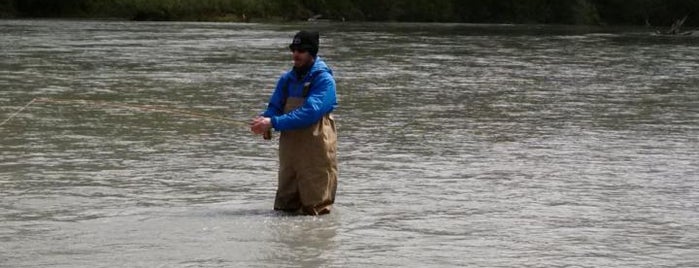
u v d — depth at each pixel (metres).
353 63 26.42
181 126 12.14
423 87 19.09
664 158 10.16
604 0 85.44
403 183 8.55
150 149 10.28
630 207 7.58
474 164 9.64
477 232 6.65
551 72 24.14
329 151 7.26
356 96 16.95
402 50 34.06
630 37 52.31
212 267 5.62
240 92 17.12
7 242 6.19
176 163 9.43
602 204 7.69
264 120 7.05
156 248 6.06
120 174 8.78
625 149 10.81
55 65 23.11
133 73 21.19
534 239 6.46
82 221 6.84
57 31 44.75
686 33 59.38
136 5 69.81
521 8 82.88
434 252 6.06
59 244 6.15
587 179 8.84
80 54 27.50
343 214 7.21
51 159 9.53
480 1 82.44
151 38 39.22
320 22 72.81
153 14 69.06
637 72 24.59
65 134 11.26
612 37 51.88
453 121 13.30
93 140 10.84
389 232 6.62
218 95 16.52
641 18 84.38
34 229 6.57
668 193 8.20
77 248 6.05
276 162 9.59
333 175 7.31
